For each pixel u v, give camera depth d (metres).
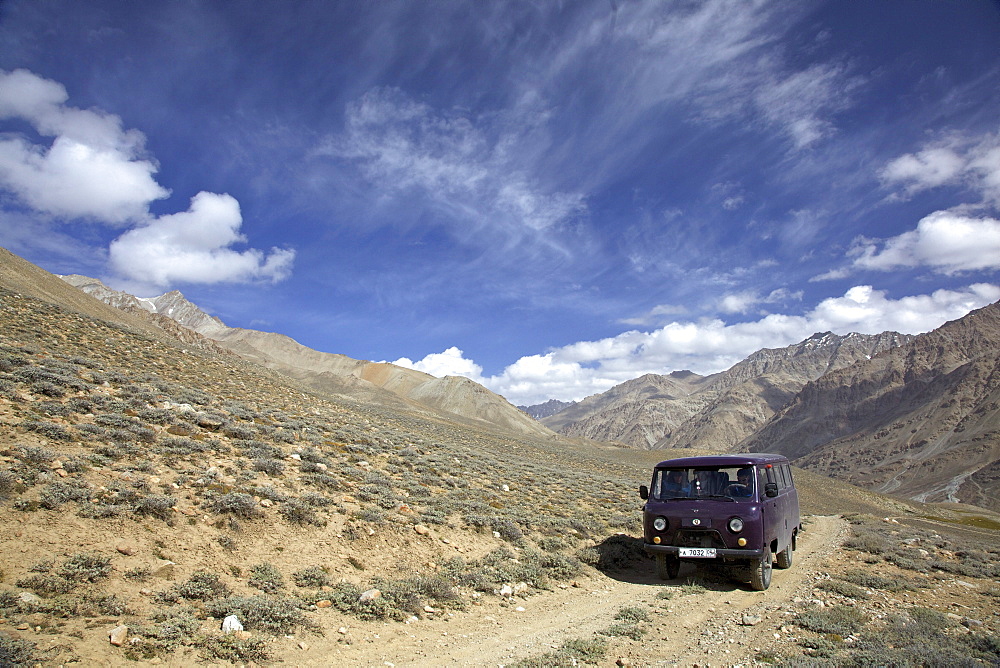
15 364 17.56
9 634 5.82
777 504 13.25
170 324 192.00
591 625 9.34
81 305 71.56
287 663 6.79
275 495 11.82
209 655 6.50
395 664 7.27
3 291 33.72
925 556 15.79
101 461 11.07
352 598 8.91
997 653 7.98
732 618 9.76
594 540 16.03
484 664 7.41
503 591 10.85
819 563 14.90
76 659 5.75
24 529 7.95
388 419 56.78
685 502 12.58
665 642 8.52
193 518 9.85
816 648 8.05
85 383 17.08
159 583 7.93
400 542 11.91
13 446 10.48
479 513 15.27
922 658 7.45
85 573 7.45
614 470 68.62
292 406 33.69
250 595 8.29
